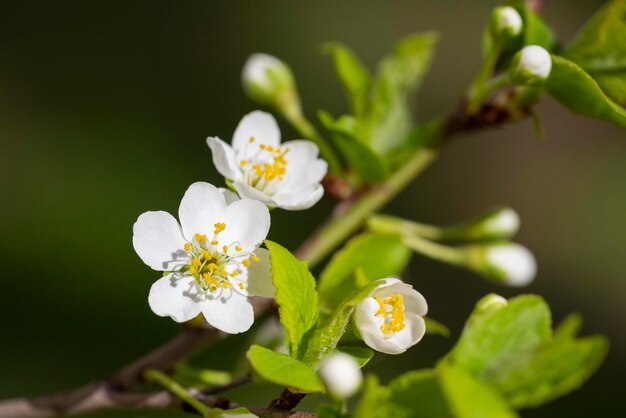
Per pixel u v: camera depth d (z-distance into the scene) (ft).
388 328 0.95
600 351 0.85
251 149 1.06
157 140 2.02
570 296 2.18
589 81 1.02
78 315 1.69
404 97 1.18
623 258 2.26
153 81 2.14
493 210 1.22
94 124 2.01
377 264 1.04
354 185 1.16
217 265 0.97
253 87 1.23
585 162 2.37
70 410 1.06
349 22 2.39
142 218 0.97
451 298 1.97
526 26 1.07
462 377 0.82
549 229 2.31
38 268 1.73
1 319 1.64
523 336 0.88
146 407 1.04
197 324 1.07
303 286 0.93
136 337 1.69
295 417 0.92
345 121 1.15
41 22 2.14
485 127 1.13
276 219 1.84
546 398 0.86
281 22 2.32
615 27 1.05
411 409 0.85
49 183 1.88
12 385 1.58
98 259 1.78
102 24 2.18
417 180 2.21
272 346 1.12
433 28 2.46
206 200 0.98
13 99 2.02
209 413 0.96
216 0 2.28
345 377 0.88
